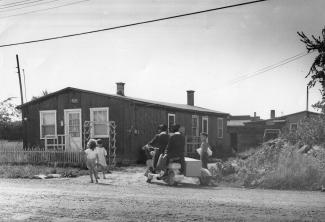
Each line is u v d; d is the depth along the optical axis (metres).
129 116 24.44
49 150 22.56
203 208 8.98
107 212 8.64
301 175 13.32
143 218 8.00
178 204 9.54
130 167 22.34
